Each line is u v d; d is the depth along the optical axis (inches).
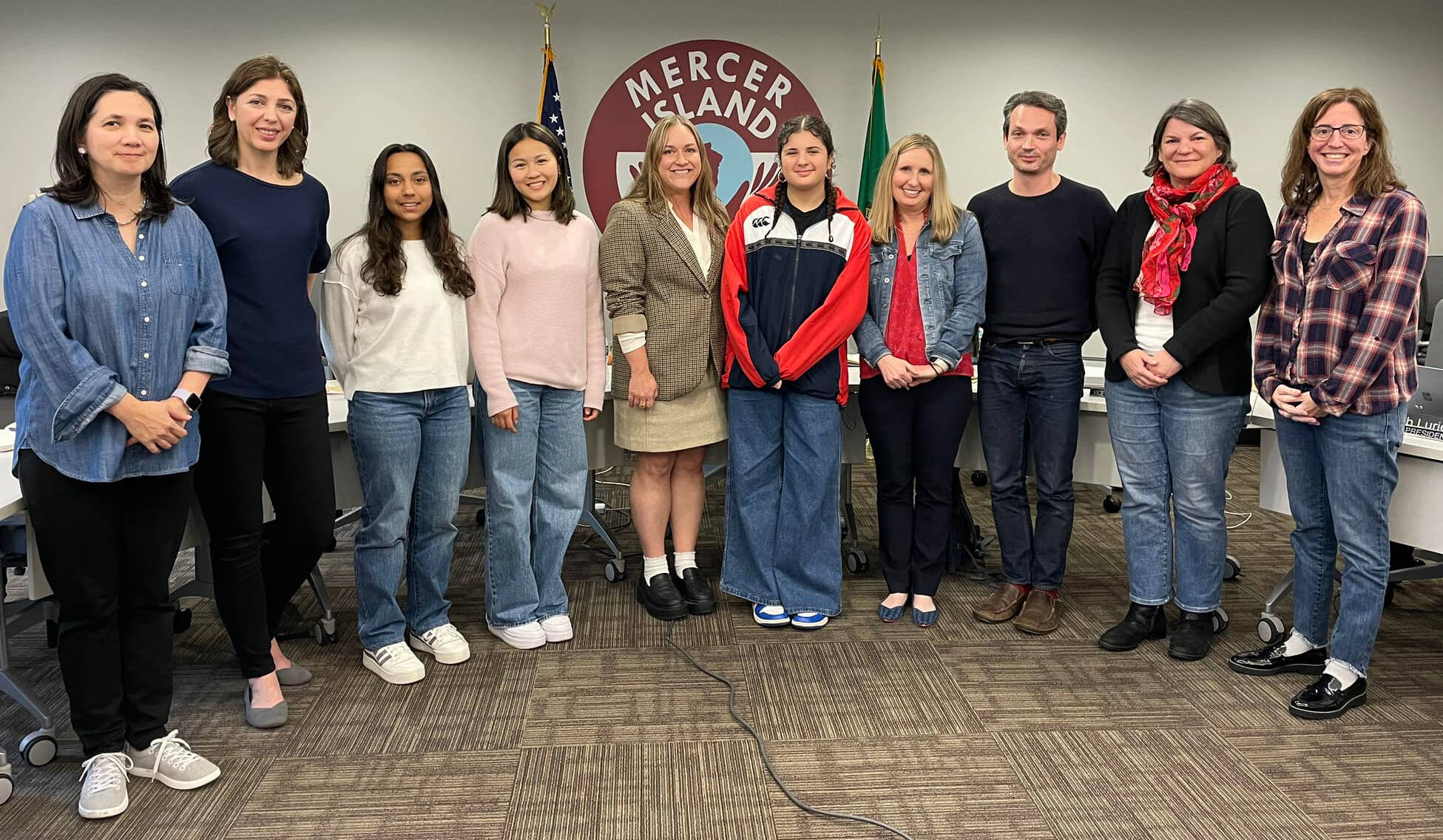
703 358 109.8
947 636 111.3
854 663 103.8
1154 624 108.5
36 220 68.5
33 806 76.3
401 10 223.9
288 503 88.5
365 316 94.9
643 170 108.3
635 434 111.9
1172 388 100.2
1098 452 119.7
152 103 71.4
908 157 105.7
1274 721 90.0
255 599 87.7
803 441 110.0
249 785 79.4
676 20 228.1
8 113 218.8
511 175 99.8
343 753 84.5
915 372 106.4
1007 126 107.2
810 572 113.1
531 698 95.4
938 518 113.3
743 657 105.3
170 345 73.0
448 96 227.0
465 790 78.5
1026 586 115.7
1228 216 95.6
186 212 75.5
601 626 115.1
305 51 223.3
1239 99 236.7
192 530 99.2
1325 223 88.8
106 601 75.0
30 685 95.9
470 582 133.6
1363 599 89.9
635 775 80.9
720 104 231.0
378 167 93.1
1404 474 93.0
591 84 228.7
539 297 101.9
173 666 102.3
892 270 108.4
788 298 105.8
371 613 100.8
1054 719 90.6
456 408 99.5
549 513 109.0
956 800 77.1
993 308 110.0
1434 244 245.4
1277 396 91.4
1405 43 236.4
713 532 157.5
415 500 102.2
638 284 107.9
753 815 75.2
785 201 107.3
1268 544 151.3
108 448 69.9
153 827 73.6
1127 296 103.0
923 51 232.2
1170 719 90.6
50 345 67.9
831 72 231.6
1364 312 85.4
